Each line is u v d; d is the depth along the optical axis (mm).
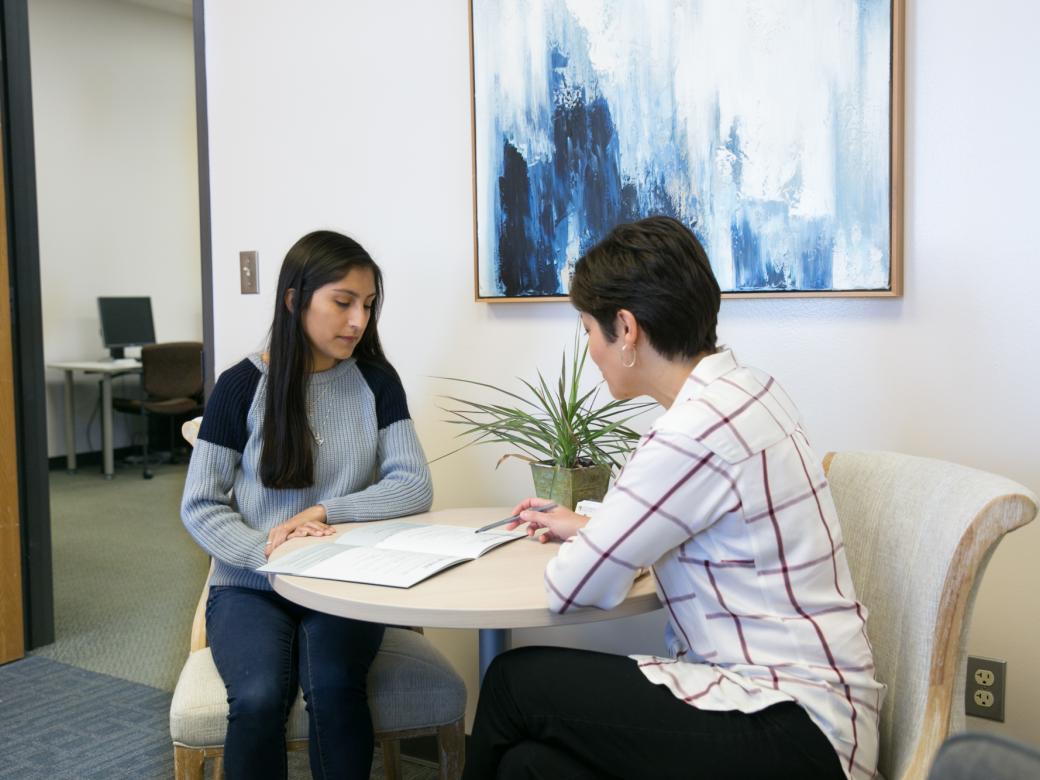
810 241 1807
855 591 1437
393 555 1480
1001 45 1644
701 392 1237
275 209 2490
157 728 2443
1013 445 1682
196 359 6441
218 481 1756
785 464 1199
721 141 1872
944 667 1192
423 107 2246
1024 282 1654
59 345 6574
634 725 1181
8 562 2904
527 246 2102
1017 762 583
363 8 2307
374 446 1878
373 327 1905
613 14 1959
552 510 1677
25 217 2965
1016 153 1646
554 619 1260
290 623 1687
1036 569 1687
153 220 7148
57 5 6477
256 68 2480
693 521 1190
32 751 2307
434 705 1625
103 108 6785
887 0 1706
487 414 2219
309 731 1529
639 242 1292
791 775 1130
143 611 3469
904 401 1771
